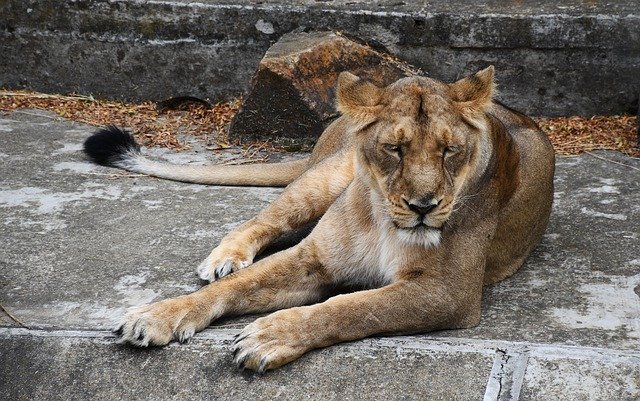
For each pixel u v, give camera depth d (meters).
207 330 6.08
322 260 6.45
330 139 7.93
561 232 7.67
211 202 8.39
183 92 11.52
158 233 7.70
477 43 10.71
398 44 10.89
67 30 11.62
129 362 5.91
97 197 8.54
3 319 6.37
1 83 12.00
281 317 5.76
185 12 11.27
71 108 11.39
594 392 5.45
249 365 5.67
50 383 5.91
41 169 9.30
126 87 11.66
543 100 10.80
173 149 10.09
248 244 7.02
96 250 7.39
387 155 5.85
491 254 6.73
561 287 6.70
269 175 8.80
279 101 9.88
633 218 7.90
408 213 5.75
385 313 5.88
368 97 6.05
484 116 6.07
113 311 6.43
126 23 11.45
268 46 11.20
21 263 7.18
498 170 6.52
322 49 10.11
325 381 5.64
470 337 5.97
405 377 5.63
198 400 5.66
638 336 5.95
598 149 9.70
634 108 10.68
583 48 10.57
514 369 5.62
